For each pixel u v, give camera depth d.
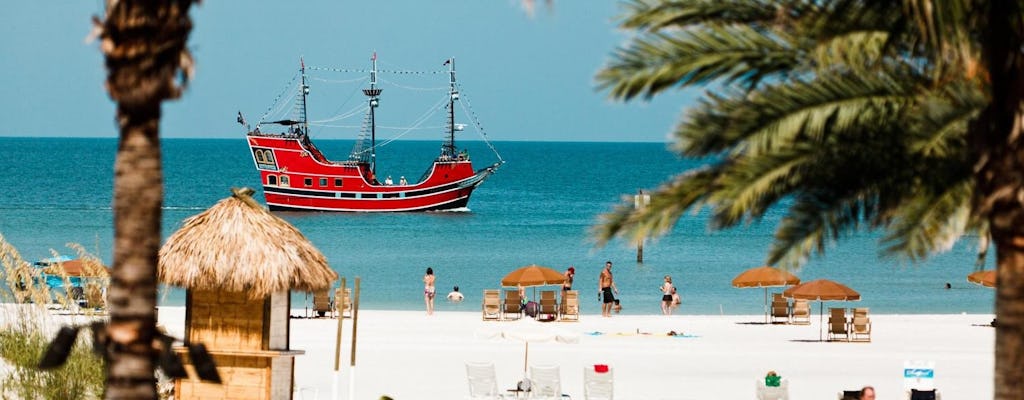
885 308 185.88
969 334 132.88
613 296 159.38
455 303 187.12
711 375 100.25
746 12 44.44
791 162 42.38
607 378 86.12
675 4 44.75
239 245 67.38
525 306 149.38
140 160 32.72
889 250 45.41
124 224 32.78
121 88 32.34
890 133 42.97
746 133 42.75
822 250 44.69
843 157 43.09
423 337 123.44
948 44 36.97
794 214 44.41
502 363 106.19
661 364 106.31
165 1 32.38
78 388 66.12
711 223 43.22
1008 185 38.69
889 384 96.69
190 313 68.88
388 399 67.06
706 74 43.94
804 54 43.62
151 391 33.38
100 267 71.44
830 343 123.88
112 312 33.19
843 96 42.94
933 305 189.62
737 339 126.75
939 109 42.62
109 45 32.38
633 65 43.84
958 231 44.88
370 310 166.12
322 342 116.94
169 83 32.56
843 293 127.69
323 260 71.44
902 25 41.97
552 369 87.69
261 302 68.25
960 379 99.38
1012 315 38.56
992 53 38.84
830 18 42.25
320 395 88.81
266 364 68.50
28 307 70.00
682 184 43.41
